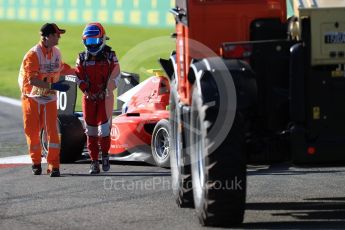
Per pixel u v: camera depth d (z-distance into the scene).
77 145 45.41
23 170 42.75
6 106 67.88
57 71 40.91
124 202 33.00
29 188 36.88
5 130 57.41
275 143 27.27
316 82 26.55
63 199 33.94
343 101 26.58
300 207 31.17
